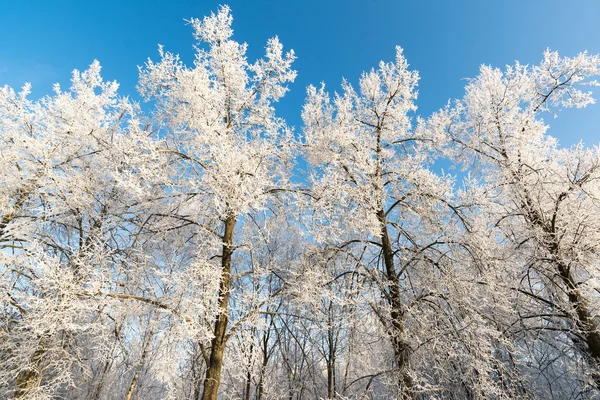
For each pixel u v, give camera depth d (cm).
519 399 600
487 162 956
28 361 585
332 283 775
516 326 811
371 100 904
